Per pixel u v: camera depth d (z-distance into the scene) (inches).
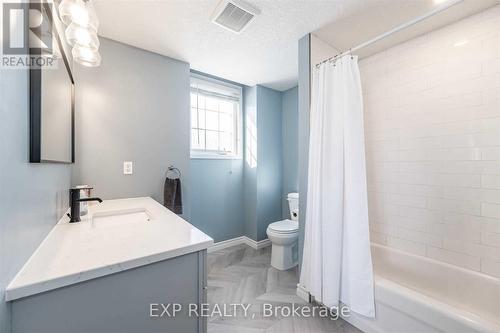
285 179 127.7
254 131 120.3
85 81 70.1
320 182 66.0
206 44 78.4
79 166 68.9
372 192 85.9
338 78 63.9
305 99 74.0
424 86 71.3
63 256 28.5
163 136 85.8
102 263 26.6
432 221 70.0
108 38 74.0
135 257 28.5
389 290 52.0
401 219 77.5
